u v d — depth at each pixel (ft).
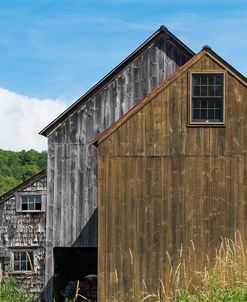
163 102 67.77
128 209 67.15
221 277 42.91
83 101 83.25
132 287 66.23
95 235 82.23
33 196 109.09
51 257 82.89
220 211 66.74
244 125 67.31
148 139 67.56
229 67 67.46
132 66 83.30
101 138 67.77
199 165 67.26
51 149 83.20
